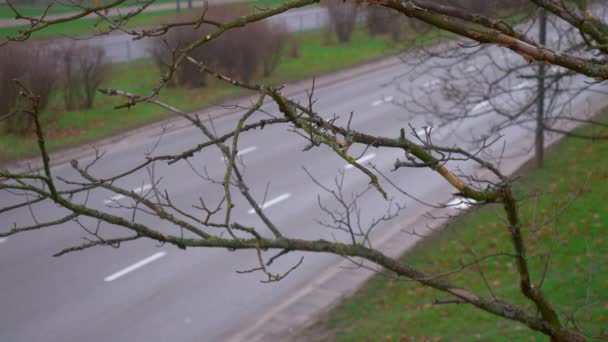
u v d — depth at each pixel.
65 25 25.69
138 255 12.59
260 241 4.34
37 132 3.36
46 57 19.81
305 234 13.36
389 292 11.34
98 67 22.39
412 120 20.84
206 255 12.68
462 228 13.44
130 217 14.08
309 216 14.20
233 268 12.21
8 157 17.39
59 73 21.67
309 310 10.90
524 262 4.97
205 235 4.17
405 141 4.27
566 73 9.16
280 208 14.62
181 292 11.36
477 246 12.62
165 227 13.66
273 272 12.11
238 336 10.16
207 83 24.55
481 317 10.22
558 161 16.36
